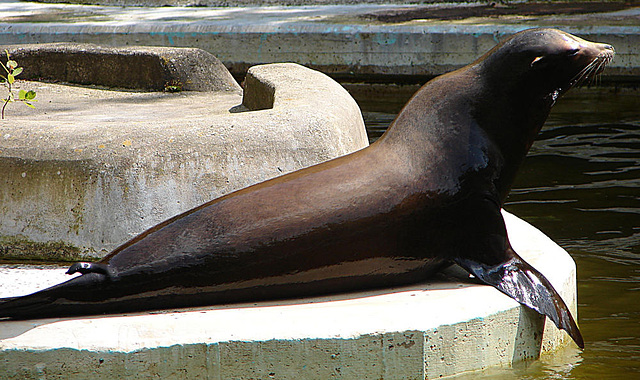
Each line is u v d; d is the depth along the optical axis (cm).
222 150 1270
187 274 1052
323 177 1123
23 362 941
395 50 3522
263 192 1102
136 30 3728
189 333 973
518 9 4100
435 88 1189
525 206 1927
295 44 3625
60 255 1268
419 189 1115
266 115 1358
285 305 1075
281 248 1070
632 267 1523
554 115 3006
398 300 1084
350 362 988
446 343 1022
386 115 3006
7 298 1030
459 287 1131
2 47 2534
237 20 3897
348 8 4419
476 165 1124
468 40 3412
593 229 1745
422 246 1132
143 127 1323
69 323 1000
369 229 1098
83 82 2473
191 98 2219
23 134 1319
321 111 1391
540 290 1114
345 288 1130
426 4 4534
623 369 1084
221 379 972
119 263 1042
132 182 1247
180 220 1079
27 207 1277
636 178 2128
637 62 3266
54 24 3825
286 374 979
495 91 1156
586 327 1251
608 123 2830
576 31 3319
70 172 1259
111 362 948
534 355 1113
